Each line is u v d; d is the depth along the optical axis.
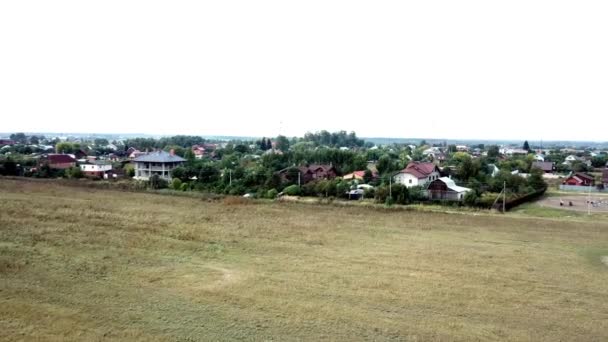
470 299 19.38
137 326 15.67
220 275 21.92
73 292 18.80
